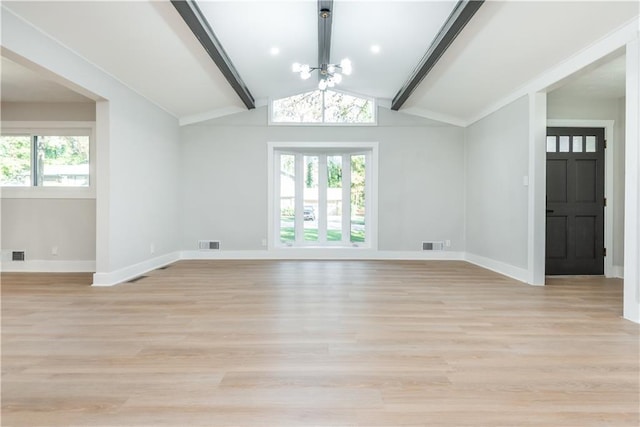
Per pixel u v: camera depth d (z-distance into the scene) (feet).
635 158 9.34
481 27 11.37
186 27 11.53
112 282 13.94
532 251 14.05
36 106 16.85
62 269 16.87
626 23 9.55
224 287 13.39
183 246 20.71
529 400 5.51
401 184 20.77
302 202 22.33
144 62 13.41
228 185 20.77
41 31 10.39
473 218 19.53
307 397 5.58
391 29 13.10
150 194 17.12
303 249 20.89
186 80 15.69
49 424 4.89
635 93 9.35
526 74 13.61
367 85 18.98
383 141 20.75
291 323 9.16
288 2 11.37
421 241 20.77
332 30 13.37
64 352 7.30
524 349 7.48
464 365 6.72
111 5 9.89
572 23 10.07
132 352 7.30
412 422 4.95
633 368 6.61
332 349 7.48
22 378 6.19
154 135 17.53
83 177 17.12
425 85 17.08
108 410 5.22
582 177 15.98
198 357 7.06
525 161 14.57
